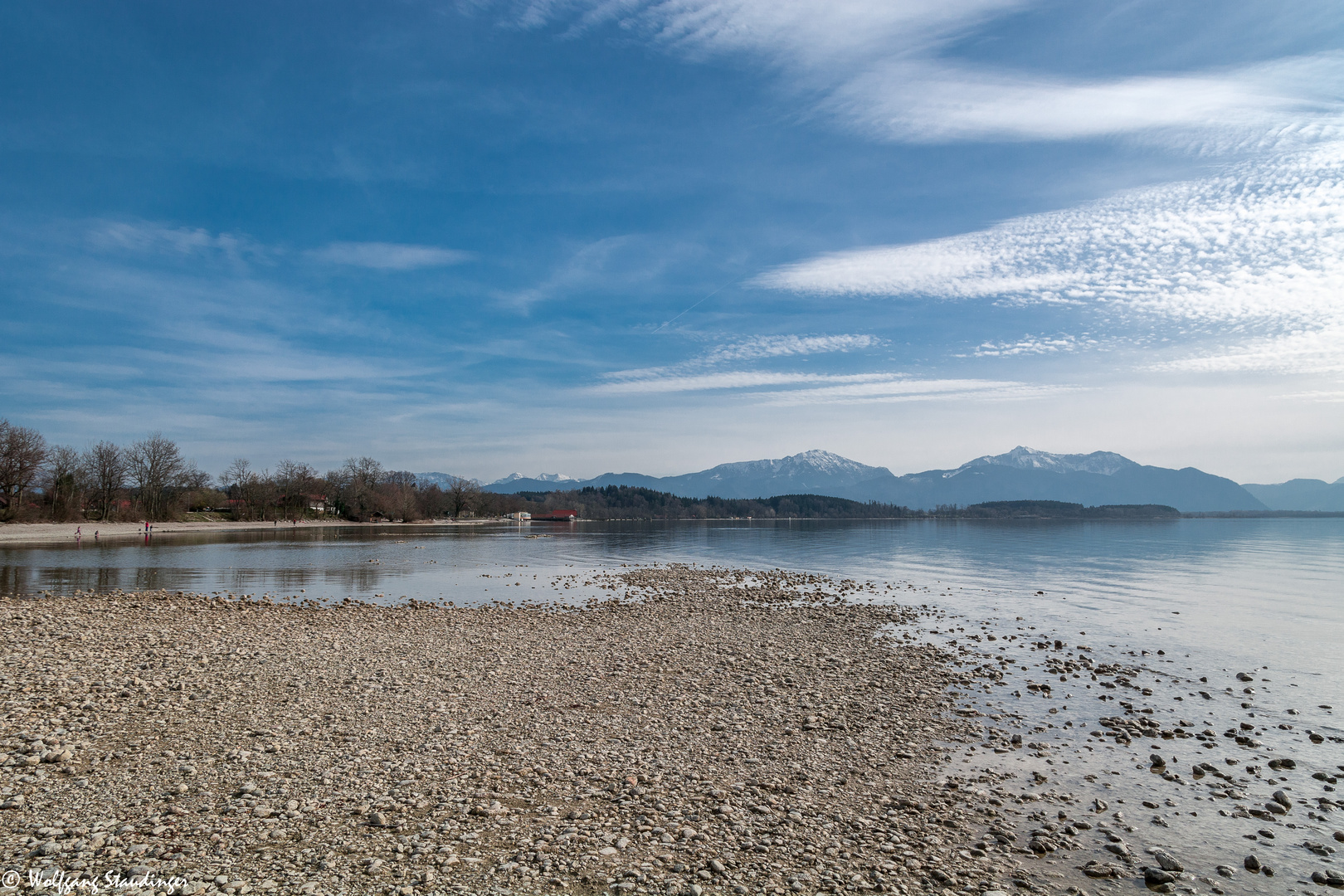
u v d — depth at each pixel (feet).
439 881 27.99
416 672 64.90
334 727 47.50
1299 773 43.78
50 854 28.94
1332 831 35.53
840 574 179.42
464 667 67.92
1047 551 271.08
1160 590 143.64
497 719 50.78
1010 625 100.58
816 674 68.39
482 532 483.10
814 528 578.25
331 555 228.43
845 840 33.30
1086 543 334.85
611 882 28.48
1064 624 101.40
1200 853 33.06
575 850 31.12
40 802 34.17
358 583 150.30
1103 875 30.50
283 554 228.22
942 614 110.73
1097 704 58.95
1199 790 40.81
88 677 57.00
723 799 37.58
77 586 132.26
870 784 40.73
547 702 56.08
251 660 66.90
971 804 38.09
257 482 504.02
